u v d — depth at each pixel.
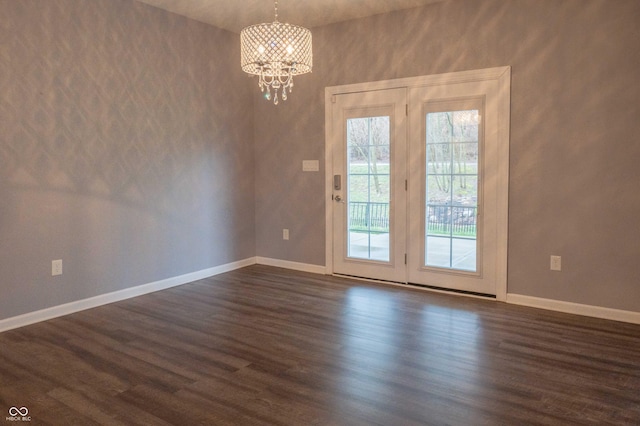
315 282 4.93
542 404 2.45
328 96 5.05
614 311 3.75
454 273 4.50
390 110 4.70
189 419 2.33
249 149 5.64
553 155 3.92
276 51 2.88
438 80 4.39
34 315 3.76
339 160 5.06
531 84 3.96
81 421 2.32
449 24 4.30
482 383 2.68
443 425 2.26
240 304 4.21
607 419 2.30
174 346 3.26
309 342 3.31
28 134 3.66
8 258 3.60
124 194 4.36
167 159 4.71
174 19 4.68
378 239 4.92
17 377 2.79
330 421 2.30
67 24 3.86
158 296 4.48
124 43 4.27
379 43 4.69
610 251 3.74
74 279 4.02
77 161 3.99
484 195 4.27
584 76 3.74
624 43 3.58
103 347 3.25
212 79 5.13
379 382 2.70
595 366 2.89
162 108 4.63
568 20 3.78
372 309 4.03
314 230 5.33
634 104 3.58
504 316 3.83
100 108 4.12
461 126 4.33
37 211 3.75
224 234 5.39
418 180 4.61
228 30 5.27
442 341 3.31
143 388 2.65
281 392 2.60
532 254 4.07
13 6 3.53
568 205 3.88
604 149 3.71
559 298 3.98
